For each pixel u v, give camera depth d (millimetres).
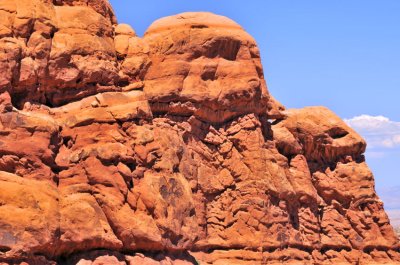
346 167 60750
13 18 36344
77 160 35594
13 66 35500
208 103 49188
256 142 50688
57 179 34969
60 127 36281
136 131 37562
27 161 33531
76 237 33594
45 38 37375
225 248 49531
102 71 39281
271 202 51000
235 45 50438
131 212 35781
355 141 61219
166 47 48562
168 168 38250
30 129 34000
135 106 38000
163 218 36812
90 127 36625
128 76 43219
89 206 34469
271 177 51469
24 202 31969
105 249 34719
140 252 36000
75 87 38375
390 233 61000
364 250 59688
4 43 35531
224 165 50312
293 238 53125
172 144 42906
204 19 50062
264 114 53719
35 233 31781
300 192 55688
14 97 36156
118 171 35844
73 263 33688
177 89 48156
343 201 60250
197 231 39094
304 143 59219
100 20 40438
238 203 49969
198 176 48781
